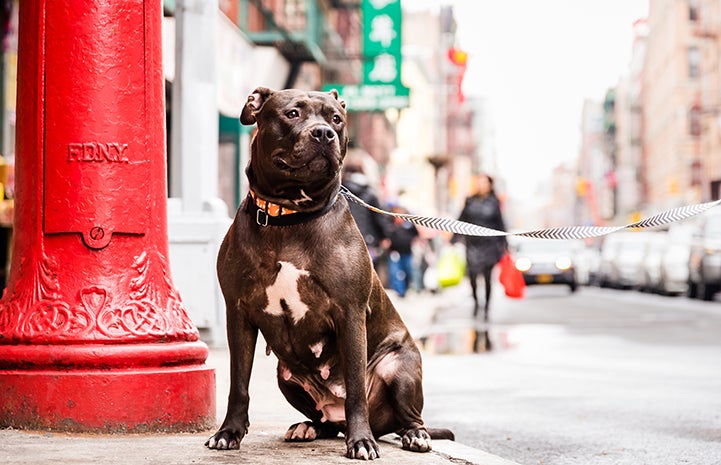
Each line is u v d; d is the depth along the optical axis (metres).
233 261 4.25
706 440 5.87
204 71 9.93
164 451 4.29
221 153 21.31
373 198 15.81
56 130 4.87
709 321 17.08
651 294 33.66
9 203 11.37
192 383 4.97
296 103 4.14
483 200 18.05
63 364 4.77
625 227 4.48
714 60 71.06
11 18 14.52
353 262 4.22
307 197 4.14
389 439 4.88
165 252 5.09
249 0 23.22
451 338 13.73
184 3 9.85
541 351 11.66
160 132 5.08
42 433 4.73
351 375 4.25
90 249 4.88
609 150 128.75
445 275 27.50
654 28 93.75
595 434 6.09
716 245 24.56
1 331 4.91
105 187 4.89
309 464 4.05
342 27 37.25
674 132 79.94
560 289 40.84
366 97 30.64
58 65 4.88
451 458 4.40
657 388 8.23
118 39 4.92
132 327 4.87
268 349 4.47
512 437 6.01
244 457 4.18
